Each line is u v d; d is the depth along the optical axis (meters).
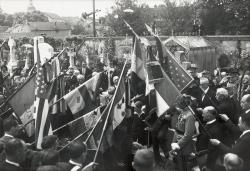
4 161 5.81
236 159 5.28
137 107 9.62
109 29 37.47
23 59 26.72
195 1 48.44
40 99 7.64
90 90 9.17
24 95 8.48
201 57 27.28
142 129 9.80
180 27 44.97
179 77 8.39
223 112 9.43
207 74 14.51
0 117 9.06
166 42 26.00
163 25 43.88
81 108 9.12
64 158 7.49
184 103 8.26
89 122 8.22
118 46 29.03
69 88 13.90
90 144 7.09
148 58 8.25
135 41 8.59
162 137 9.68
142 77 8.71
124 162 7.48
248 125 6.56
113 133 7.23
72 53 19.62
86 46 25.31
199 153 8.38
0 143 6.71
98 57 24.08
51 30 55.22
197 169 8.50
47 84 9.78
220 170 7.89
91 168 6.14
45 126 7.61
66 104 9.70
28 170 6.07
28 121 8.43
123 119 7.52
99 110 8.27
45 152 5.93
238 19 47.75
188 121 8.19
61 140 8.97
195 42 27.97
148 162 4.84
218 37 30.12
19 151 5.76
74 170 5.79
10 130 6.97
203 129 8.24
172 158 9.54
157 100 7.98
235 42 29.56
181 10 45.75
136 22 37.16
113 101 7.25
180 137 8.74
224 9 48.03
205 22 47.78
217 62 29.72
